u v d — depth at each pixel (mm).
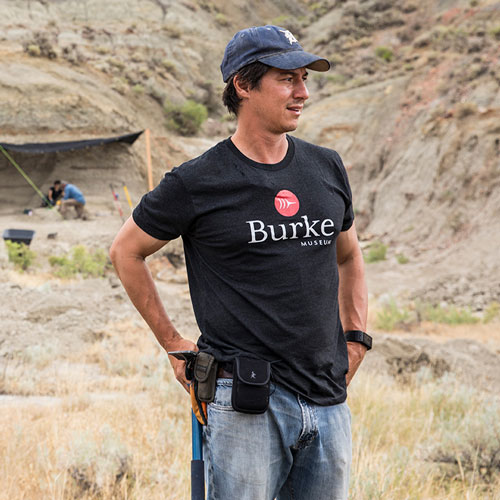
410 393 7898
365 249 37844
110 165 39969
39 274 21281
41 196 36094
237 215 2074
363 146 49781
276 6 89375
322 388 2121
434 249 35312
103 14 68312
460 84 46188
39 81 43938
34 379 8188
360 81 57125
